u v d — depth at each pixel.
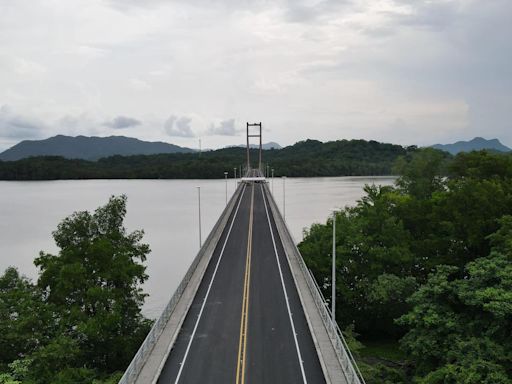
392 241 50.94
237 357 28.81
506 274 31.73
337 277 50.59
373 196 58.91
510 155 71.75
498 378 27.77
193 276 44.06
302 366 27.72
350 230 51.97
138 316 42.66
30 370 30.77
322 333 31.77
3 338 32.91
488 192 48.28
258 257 51.53
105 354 37.94
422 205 56.38
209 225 114.19
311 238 58.97
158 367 27.11
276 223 71.69
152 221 121.50
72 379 31.36
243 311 36.03
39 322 34.50
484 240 46.22
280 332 32.34
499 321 31.38
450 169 71.56
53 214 137.88
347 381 25.62
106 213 48.56
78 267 38.62
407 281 43.94
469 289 33.66
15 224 119.44
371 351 46.31
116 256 43.12
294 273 44.91
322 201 150.75
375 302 47.34
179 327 32.69
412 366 40.44
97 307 38.38
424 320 33.75
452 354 31.27
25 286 39.53
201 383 25.84
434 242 49.53
